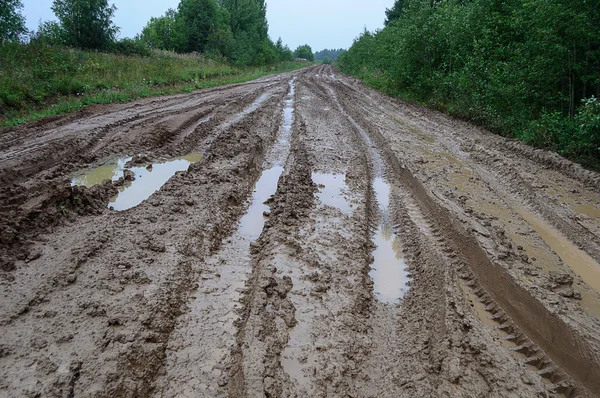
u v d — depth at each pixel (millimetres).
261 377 3045
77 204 5574
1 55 14320
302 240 5273
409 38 17203
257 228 5836
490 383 3170
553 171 7832
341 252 5051
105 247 4602
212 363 3209
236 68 34812
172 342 3416
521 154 8898
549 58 9656
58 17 21922
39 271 3992
